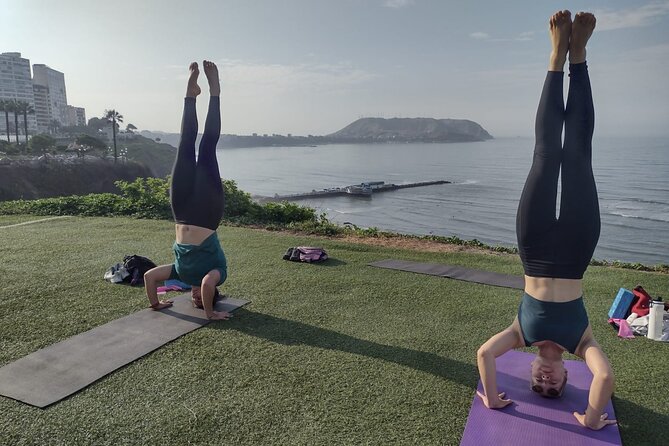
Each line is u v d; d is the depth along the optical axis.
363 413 2.97
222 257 4.61
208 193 4.39
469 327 4.43
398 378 3.43
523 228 2.97
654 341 4.16
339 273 6.21
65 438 2.70
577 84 2.85
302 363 3.63
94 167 60.19
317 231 9.32
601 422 2.83
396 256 7.30
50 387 3.21
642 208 53.03
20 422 2.83
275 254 7.21
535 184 2.91
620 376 3.52
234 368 3.54
